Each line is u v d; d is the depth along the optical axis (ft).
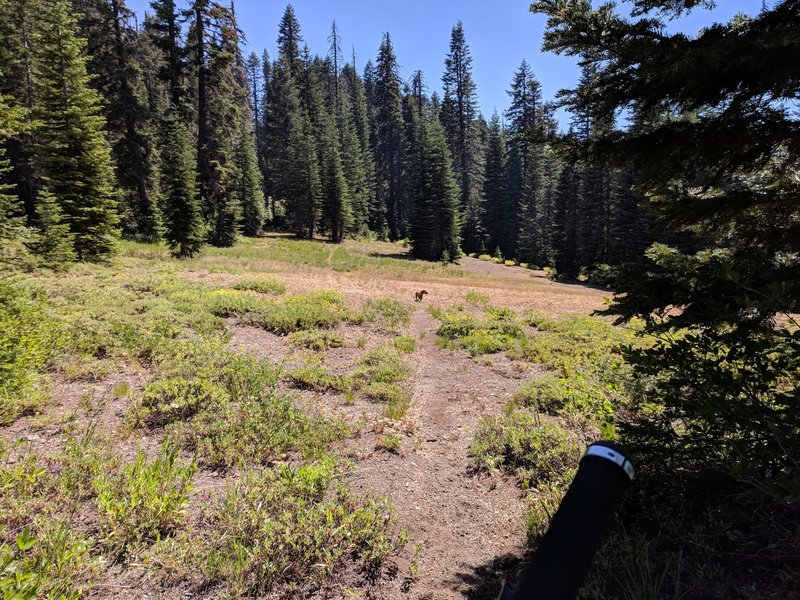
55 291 39.99
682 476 11.73
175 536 12.59
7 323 21.95
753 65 8.49
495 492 16.74
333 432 20.70
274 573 11.48
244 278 67.36
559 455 17.37
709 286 10.69
